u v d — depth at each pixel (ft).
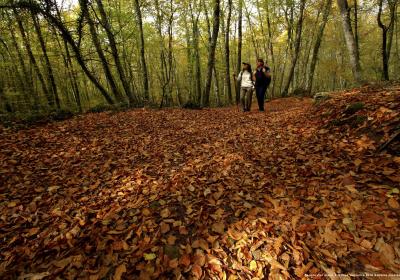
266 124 21.30
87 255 8.05
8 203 10.91
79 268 7.59
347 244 7.57
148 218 9.62
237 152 15.28
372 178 9.91
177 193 11.13
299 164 12.39
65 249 8.38
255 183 11.44
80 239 8.77
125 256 7.94
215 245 8.12
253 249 7.83
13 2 31.58
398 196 8.75
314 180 10.78
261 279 6.92
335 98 19.08
